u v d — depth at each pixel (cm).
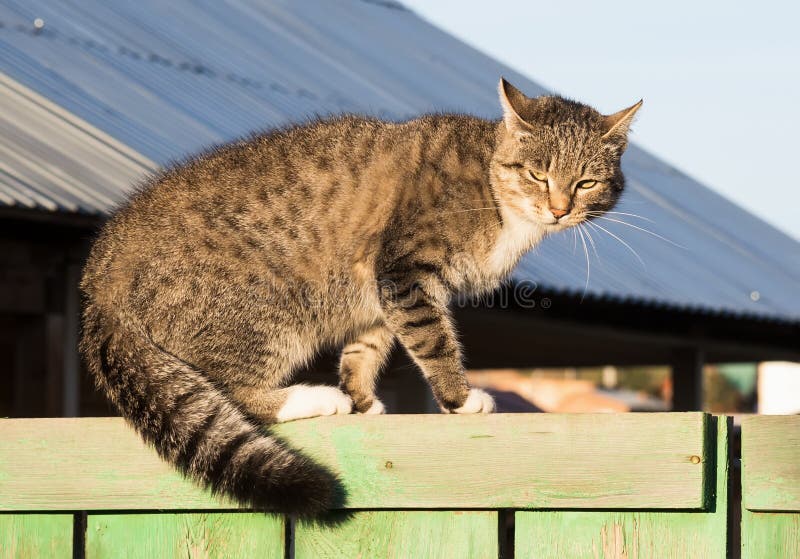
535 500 318
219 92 1078
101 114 904
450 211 526
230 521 344
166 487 348
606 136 588
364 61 1400
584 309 1053
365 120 554
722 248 1319
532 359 1525
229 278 495
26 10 1077
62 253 795
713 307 1088
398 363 970
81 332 479
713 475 307
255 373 504
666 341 1246
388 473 330
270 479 332
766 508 301
